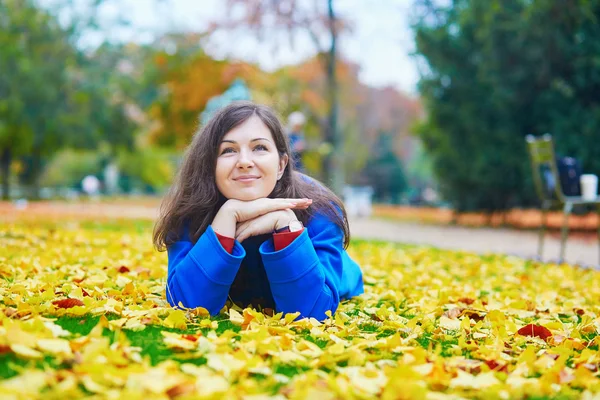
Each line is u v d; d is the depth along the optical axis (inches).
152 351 64.6
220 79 713.0
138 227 312.5
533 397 57.9
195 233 88.4
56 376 51.8
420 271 161.2
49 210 512.4
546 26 436.8
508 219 588.4
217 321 81.7
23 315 76.2
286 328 75.4
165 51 773.9
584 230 476.7
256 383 56.5
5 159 960.9
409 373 57.8
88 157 1523.1
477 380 59.0
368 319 90.5
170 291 86.0
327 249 91.4
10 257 144.3
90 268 128.0
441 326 86.8
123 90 942.4
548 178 221.3
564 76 458.0
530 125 486.9
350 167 1384.1
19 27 867.4
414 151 1667.1
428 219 677.9
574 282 152.3
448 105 523.2
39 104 865.5
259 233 84.0
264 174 85.0
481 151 506.0
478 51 500.7
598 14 435.8
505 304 110.4
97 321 76.4
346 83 857.5
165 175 1460.4
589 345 80.2
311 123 759.7
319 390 50.2
